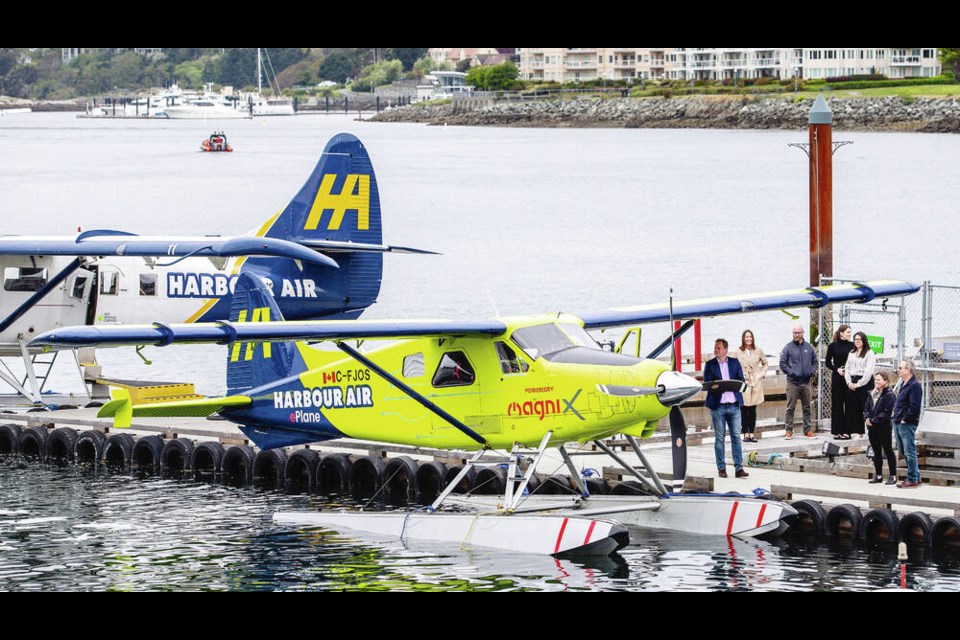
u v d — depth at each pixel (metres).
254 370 76.12
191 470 88.06
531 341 67.06
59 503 78.62
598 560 64.50
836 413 81.88
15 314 99.94
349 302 106.50
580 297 159.38
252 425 76.06
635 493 74.50
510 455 68.44
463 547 67.50
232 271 105.94
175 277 104.69
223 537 70.25
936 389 83.19
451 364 68.75
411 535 69.69
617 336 130.88
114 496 80.62
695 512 69.44
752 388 83.25
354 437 72.94
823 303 76.62
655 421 64.75
